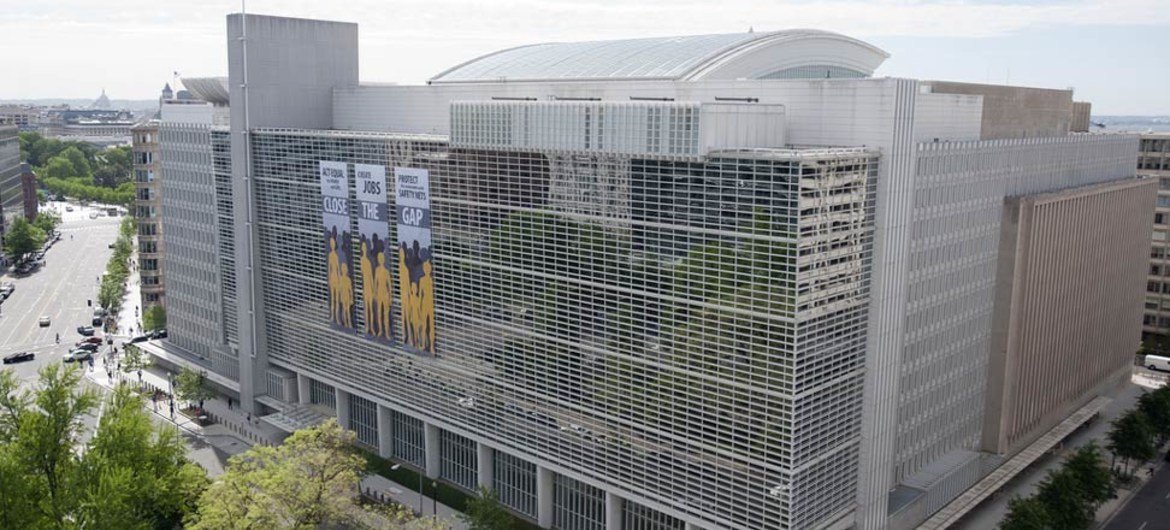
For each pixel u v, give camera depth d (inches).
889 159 3085.6
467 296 3905.0
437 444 4330.7
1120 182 5044.3
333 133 4399.6
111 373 6023.6
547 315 3585.1
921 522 3631.9
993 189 3946.9
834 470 3191.4
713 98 3565.5
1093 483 3742.6
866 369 3253.0
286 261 4923.7
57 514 3009.4
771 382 2962.6
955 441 4052.7
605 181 3267.7
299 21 5009.8
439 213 3937.0
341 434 3636.8
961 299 3873.0
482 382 3937.0
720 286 3024.1
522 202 3570.4
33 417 3243.1
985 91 4116.6
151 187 7057.1
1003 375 4153.5
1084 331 4904.0
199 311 5974.4
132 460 3395.7
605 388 3442.4
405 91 4749.0
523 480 3961.6
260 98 4926.2
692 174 3026.6
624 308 3312.0
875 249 3159.5
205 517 3149.6
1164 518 4023.1
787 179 2795.3
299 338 4958.2
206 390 5418.3
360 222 4357.8
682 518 3292.3
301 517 3294.8
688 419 3206.2
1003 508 3976.4
